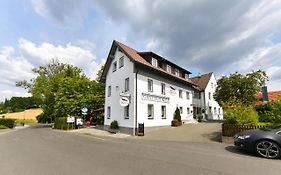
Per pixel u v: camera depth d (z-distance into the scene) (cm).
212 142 1156
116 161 670
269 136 745
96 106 3159
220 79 2953
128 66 2002
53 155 791
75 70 4281
